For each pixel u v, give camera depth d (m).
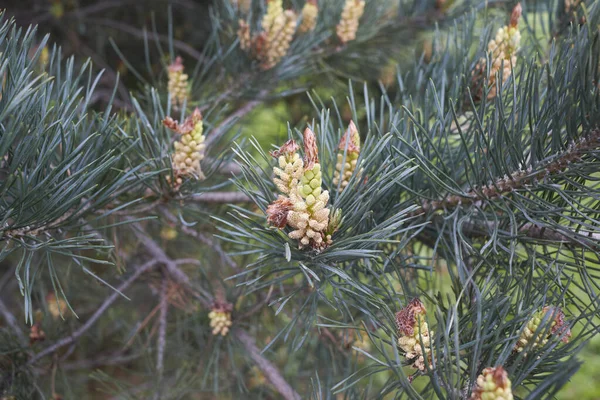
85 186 0.36
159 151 0.41
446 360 0.32
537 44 0.45
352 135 0.36
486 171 0.36
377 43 0.61
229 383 0.59
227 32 0.55
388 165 0.36
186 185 0.42
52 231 0.39
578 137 0.35
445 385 0.32
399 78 0.42
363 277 0.45
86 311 0.65
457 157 0.40
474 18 0.45
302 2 0.61
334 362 0.52
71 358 0.72
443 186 0.36
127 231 0.59
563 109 0.35
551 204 0.36
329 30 0.56
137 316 0.69
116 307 0.68
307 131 0.33
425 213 0.40
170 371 0.61
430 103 0.42
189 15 0.86
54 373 0.54
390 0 0.61
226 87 0.54
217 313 0.51
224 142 0.54
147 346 0.61
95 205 0.37
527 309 0.34
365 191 0.35
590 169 0.36
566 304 0.37
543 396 0.32
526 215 0.36
